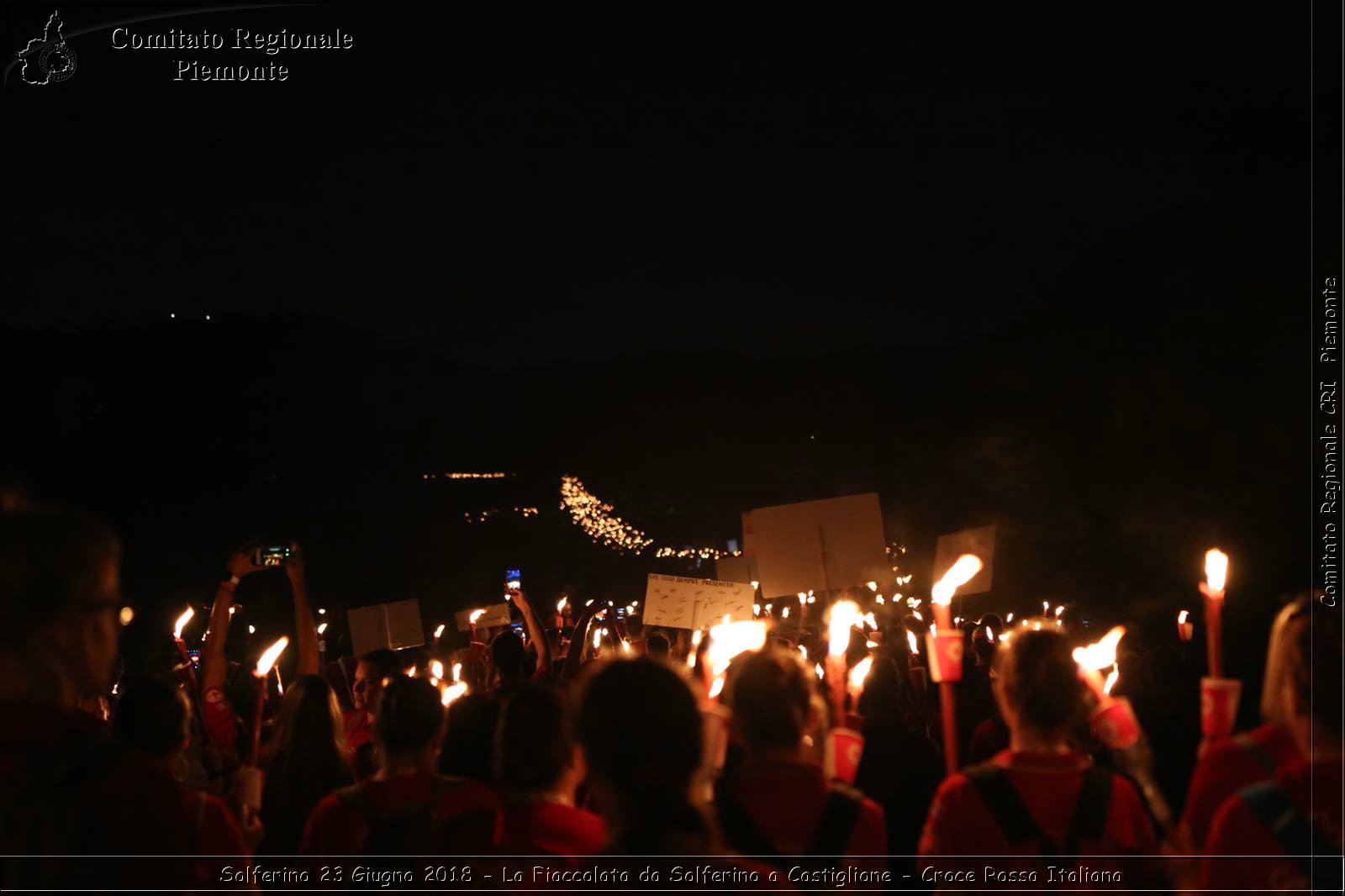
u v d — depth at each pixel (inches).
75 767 89.7
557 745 128.2
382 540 1792.6
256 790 141.3
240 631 641.6
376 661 249.6
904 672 333.1
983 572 258.7
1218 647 126.2
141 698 137.3
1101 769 125.0
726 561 480.4
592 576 2352.4
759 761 127.0
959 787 125.7
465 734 165.3
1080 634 465.7
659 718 85.9
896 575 707.4
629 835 84.8
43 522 93.7
